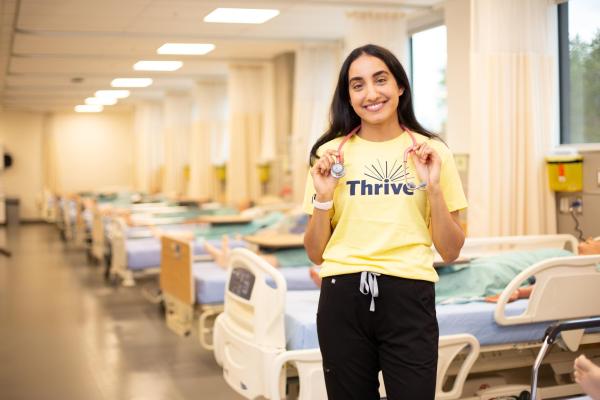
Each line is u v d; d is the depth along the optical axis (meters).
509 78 4.68
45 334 5.59
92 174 17.83
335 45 8.23
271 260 4.98
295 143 8.29
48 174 17.44
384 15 6.55
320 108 8.26
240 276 3.31
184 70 10.34
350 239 1.90
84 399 3.97
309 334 3.09
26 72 10.03
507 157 4.68
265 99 9.59
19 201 16.94
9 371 4.57
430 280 1.87
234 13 6.56
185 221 7.81
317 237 1.92
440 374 3.12
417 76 7.75
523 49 4.71
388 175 1.89
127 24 6.89
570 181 4.59
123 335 5.50
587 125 4.97
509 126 4.69
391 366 1.85
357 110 1.92
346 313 1.87
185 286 4.79
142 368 4.57
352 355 1.88
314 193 2.00
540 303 3.24
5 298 7.23
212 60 9.45
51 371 4.55
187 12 6.43
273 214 7.39
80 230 11.27
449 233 1.85
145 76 10.81
